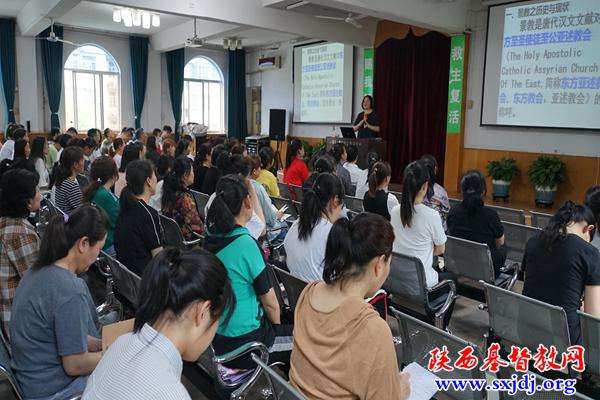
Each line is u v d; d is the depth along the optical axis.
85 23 10.26
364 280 1.36
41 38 10.18
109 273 2.98
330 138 8.42
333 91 10.90
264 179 4.56
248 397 2.41
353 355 1.24
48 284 1.60
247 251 1.88
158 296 0.96
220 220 1.91
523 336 2.13
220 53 13.12
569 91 6.82
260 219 3.08
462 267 3.02
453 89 8.19
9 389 2.49
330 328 1.30
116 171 3.38
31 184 2.18
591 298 2.10
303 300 1.43
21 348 1.62
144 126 11.94
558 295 2.13
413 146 9.57
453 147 8.30
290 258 2.40
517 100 7.42
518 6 7.25
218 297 1.01
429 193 3.72
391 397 1.23
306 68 11.55
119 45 11.44
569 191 7.05
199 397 2.42
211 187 4.31
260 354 1.89
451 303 2.75
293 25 8.34
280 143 12.13
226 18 7.51
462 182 3.18
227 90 13.28
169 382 0.91
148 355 0.94
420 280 2.58
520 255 3.47
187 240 3.49
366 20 9.40
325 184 2.37
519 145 7.57
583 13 6.57
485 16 7.77
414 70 9.24
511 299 2.07
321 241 2.29
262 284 1.91
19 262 2.11
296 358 1.36
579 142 6.89
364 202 3.56
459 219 3.16
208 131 13.17
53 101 10.59
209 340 1.03
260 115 13.27
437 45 8.88
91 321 1.77
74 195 3.84
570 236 2.15
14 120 10.27
